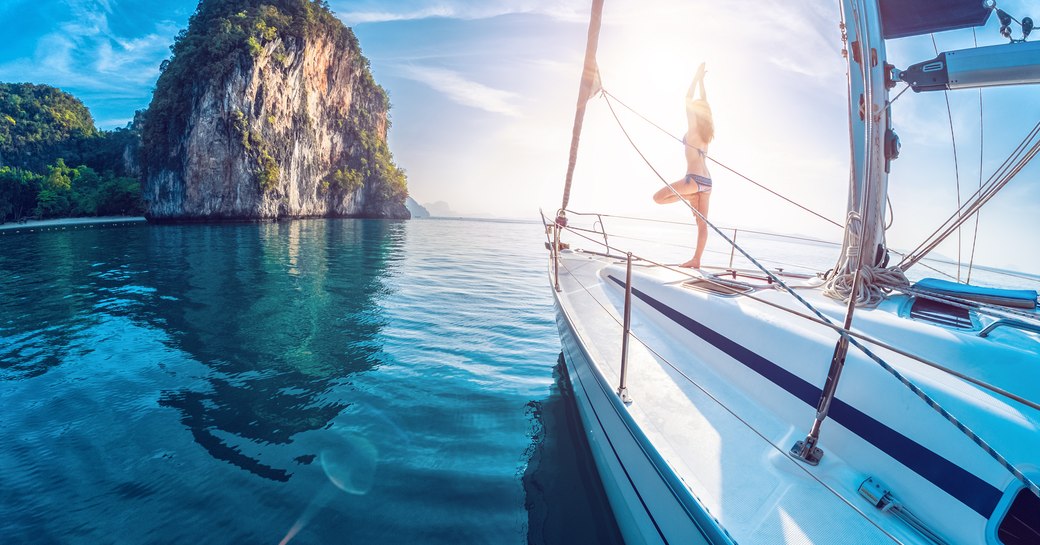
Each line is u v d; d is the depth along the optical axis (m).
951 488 1.58
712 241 23.23
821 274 3.75
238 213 65.88
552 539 2.61
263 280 10.90
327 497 2.95
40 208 63.03
